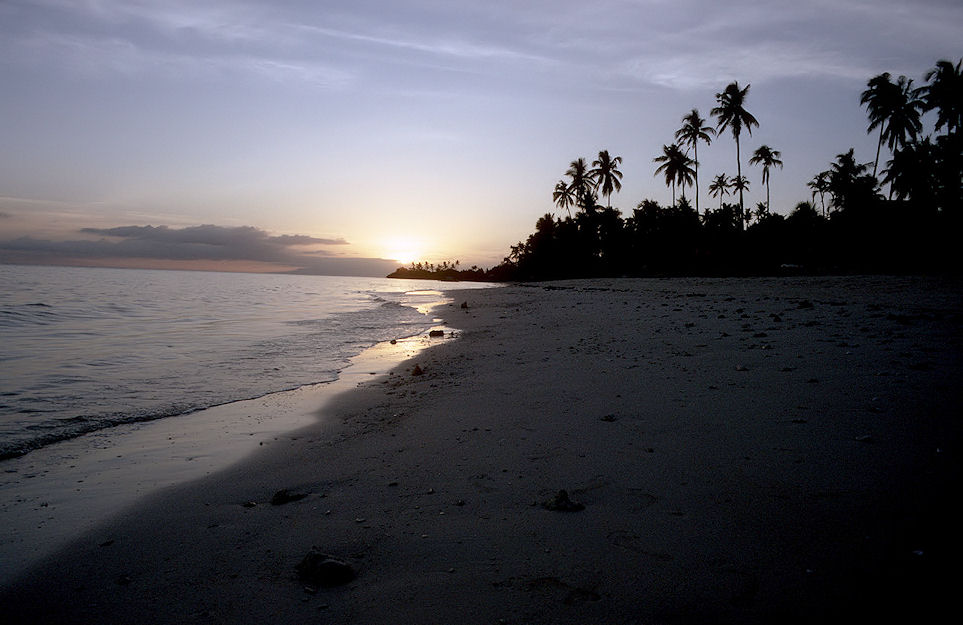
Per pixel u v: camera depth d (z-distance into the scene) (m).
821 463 3.43
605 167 64.50
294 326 16.50
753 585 2.27
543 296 30.34
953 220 33.62
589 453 4.01
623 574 2.42
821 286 21.08
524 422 4.97
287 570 2.63
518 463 3.94
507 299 29.94
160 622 2.24
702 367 6.63
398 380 7.80
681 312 13.89
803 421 4.24
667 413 4.82
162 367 9.16
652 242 58.94
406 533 2.96
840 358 6.32
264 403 6.63
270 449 4.78
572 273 69.19
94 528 3.23
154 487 3.91
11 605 2.42
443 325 16.48
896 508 2.79
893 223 36.34
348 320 18.64
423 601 2.31
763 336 8.44
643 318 13.23
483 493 3.45
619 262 64.50
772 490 3.13
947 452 3.40
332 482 3.85
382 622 2.18
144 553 2.89
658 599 2.22
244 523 3.22
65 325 15.62
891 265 35.16
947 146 35.06
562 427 4.71
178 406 6.46
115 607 2.38
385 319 19.14
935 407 4.27
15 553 2.93
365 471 4.03
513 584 2.40
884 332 7.93
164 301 26.53
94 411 6.21
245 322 17.56
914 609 2.02
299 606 2.32
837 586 2.21
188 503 3.59
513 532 2.89
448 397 6.32
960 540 2.46
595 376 6.70
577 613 2.16
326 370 8.91
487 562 2.60
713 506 3.01
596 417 4.92
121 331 14.41
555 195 76.75
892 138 41.56
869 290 17.80
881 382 5.11
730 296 19.03
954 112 36.66
